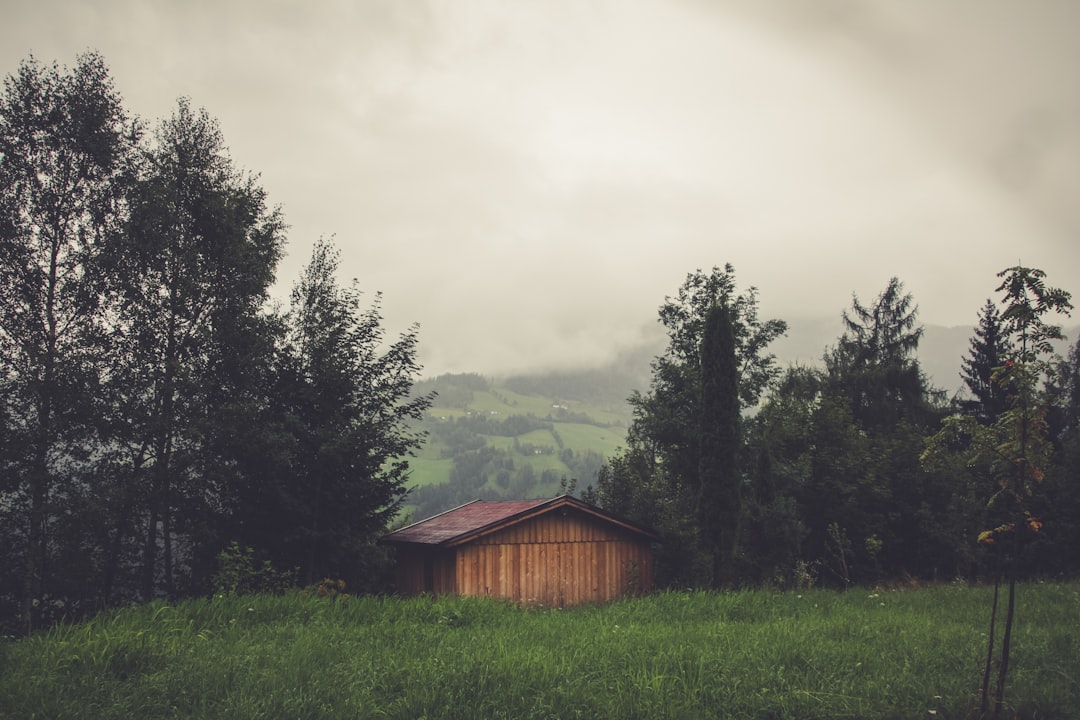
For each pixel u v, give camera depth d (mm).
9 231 20844
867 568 28125
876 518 28703
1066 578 26562
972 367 43719
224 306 23203
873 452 30328
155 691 7859
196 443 21016
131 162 23125
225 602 12117
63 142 22016
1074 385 36156
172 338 22688
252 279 23859
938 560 28422
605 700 7719
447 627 11766
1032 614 14219
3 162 21281
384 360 22734
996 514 27766
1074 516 28156
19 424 19875
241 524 20812
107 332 22078
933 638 11062
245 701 7309
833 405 30875
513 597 22766
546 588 23391
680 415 28766
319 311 23109
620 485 32406
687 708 7562
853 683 8438
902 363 46562
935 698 7801
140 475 21172
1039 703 7660
